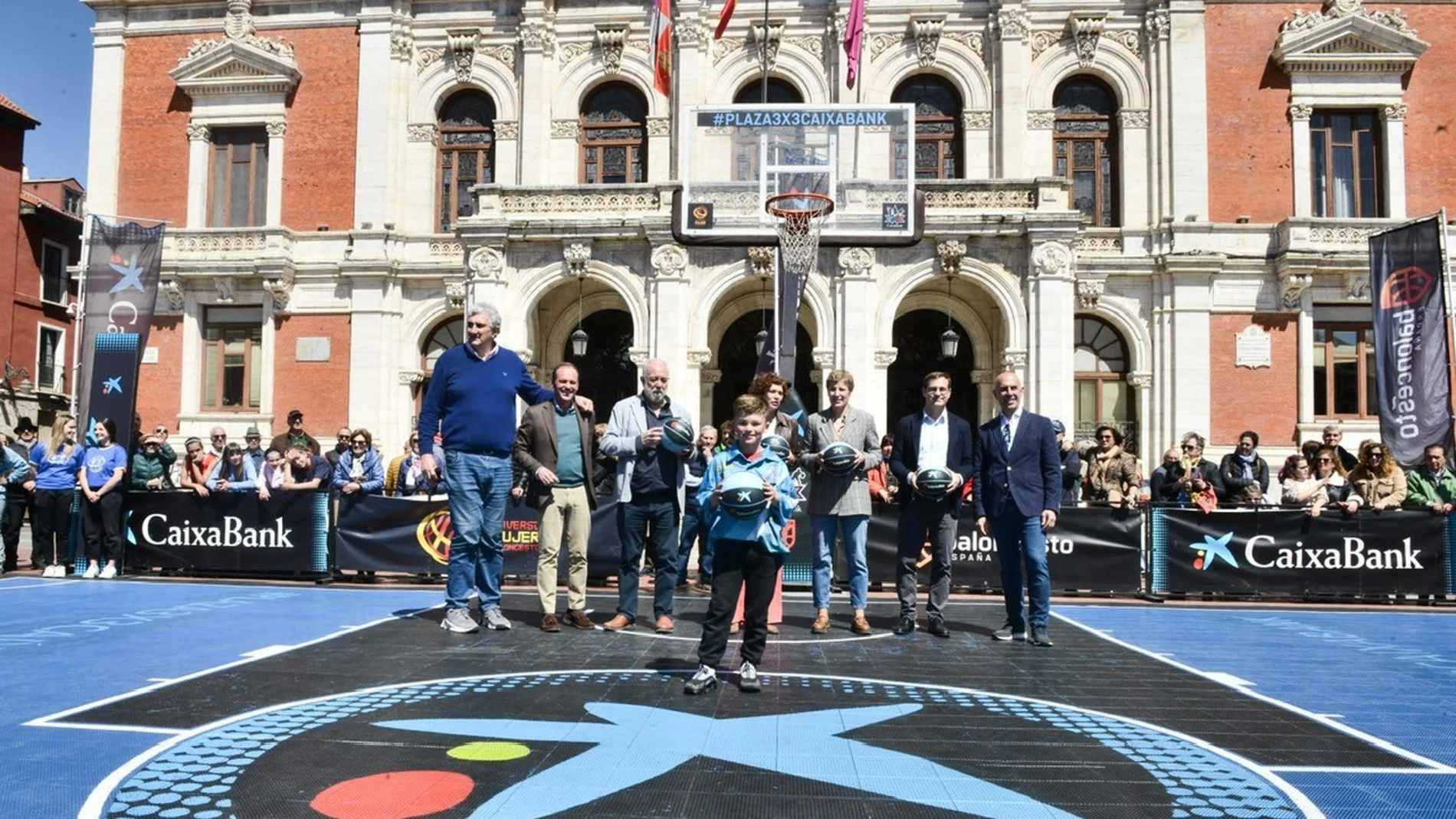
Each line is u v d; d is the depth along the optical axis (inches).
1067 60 922.1
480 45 970.7
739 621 343.9
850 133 685.3
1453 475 516.1
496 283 808.3
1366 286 871.1
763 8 944.3
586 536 342.3
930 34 926.4
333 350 955.3
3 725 202.1
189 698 226.7
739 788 164.6
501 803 155.4
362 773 170.1
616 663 273.1
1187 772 178.9
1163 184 904.3
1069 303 766.5
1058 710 226.5
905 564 346.9
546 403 343.3
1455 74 895.1
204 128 987.9
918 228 674.2
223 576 502.3
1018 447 332.2
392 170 970.1
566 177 954.7
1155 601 465.7
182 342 965.2
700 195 680.4
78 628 335.0
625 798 158.9
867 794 162.7
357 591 458.3
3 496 544.1
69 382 1344.7
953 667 281.1
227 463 567.8
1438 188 888.9
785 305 652.7
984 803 159.6
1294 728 214.2
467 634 322.7
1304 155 898.7
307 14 985.5
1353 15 886.4
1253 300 890.7
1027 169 916.0
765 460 244.5
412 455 600.4
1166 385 887.7
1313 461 551.5
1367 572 462.0
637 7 952.9
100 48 1005.8
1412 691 257.0
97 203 992.9
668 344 792.3
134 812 150.9
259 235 956.0
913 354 936.3
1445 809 160.7
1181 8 904.9
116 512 502.9
